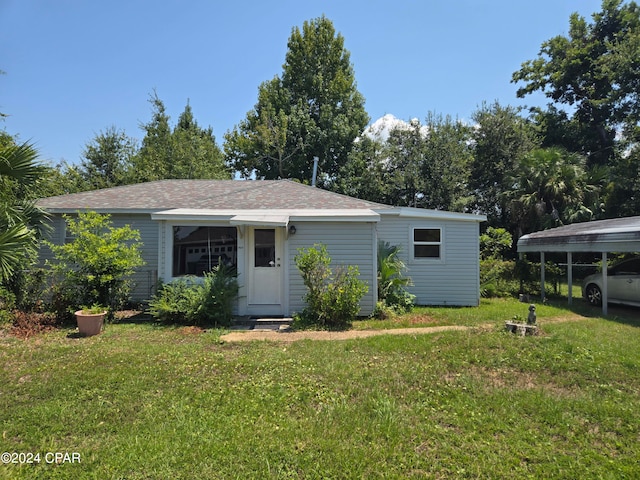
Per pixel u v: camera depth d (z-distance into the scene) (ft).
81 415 13.35
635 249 30.12
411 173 79.82
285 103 95.55
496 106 83.66
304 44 97.71
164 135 102.78
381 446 11.51
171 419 13.10
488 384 16.46
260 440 11.70
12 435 12.12
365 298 31.91
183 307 28.25
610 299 37.04
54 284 28.91
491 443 11.78
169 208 36.60
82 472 10.26
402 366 18.54
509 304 40.24
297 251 32.17
